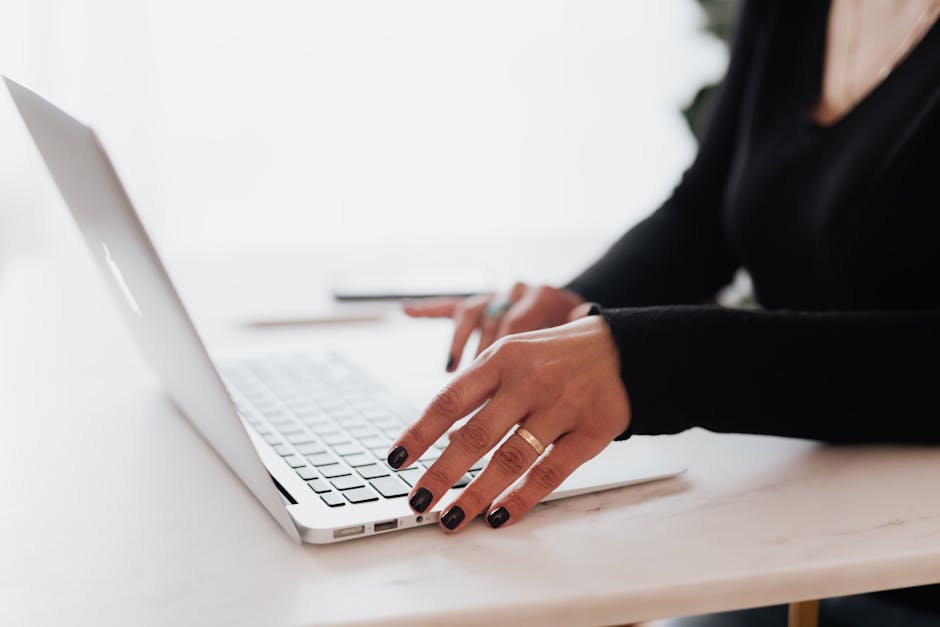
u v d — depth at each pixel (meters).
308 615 0.54
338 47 2.27
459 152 2.41
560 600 0.56
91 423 0.84
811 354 0.75
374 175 2.37
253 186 2.29
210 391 0.64
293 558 0.60
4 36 1.95
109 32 2.09
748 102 1.15
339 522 0.62
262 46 2.22
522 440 0.65
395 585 0.57
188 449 0.79
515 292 1.03
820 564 0.60
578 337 0.70
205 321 1.17
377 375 0.95
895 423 0.76
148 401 0.90
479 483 0.64
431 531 0.64
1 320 1.15
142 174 2.17
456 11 2.33
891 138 0.93
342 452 0.74
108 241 0.68
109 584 0.57
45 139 0.71
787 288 1.11
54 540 0.63
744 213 1.11
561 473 0.66
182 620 0.53
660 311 0.73
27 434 0.81
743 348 0.73
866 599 0.90
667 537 0.63
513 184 2.46
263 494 0.65
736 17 1.24
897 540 0.63
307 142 2.30
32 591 0.56
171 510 0.67
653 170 2.53
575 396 0.67
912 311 0.80
